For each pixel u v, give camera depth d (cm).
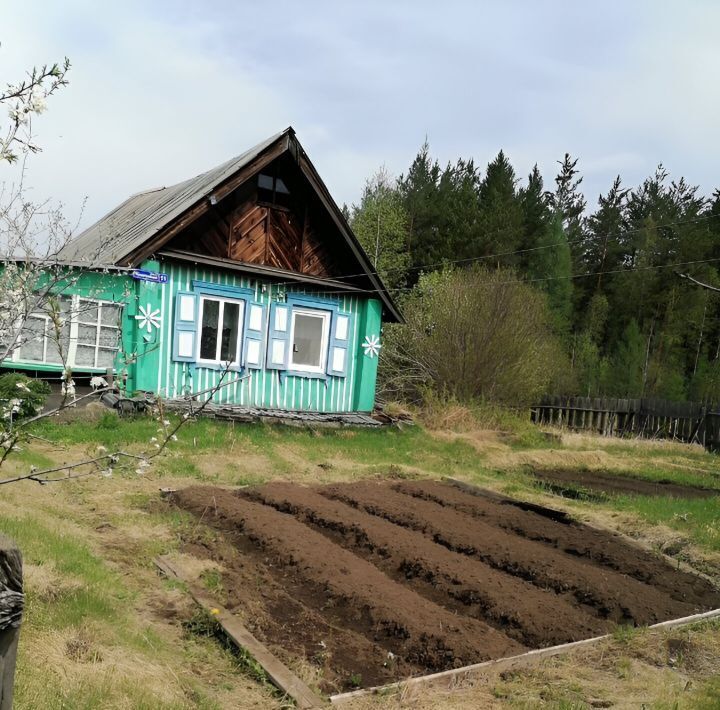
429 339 2177
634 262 4578
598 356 4031
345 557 699
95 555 637
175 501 874
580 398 2244
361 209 4191
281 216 1558
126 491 888
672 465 1647
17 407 353
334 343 1647
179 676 446
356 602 589
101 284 1159
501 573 710
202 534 740
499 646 527
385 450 1419
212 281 1446
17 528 609
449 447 1556
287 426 1455
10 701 213
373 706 427
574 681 475
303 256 1594
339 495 985
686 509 1036
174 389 1397
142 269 1290
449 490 1103
